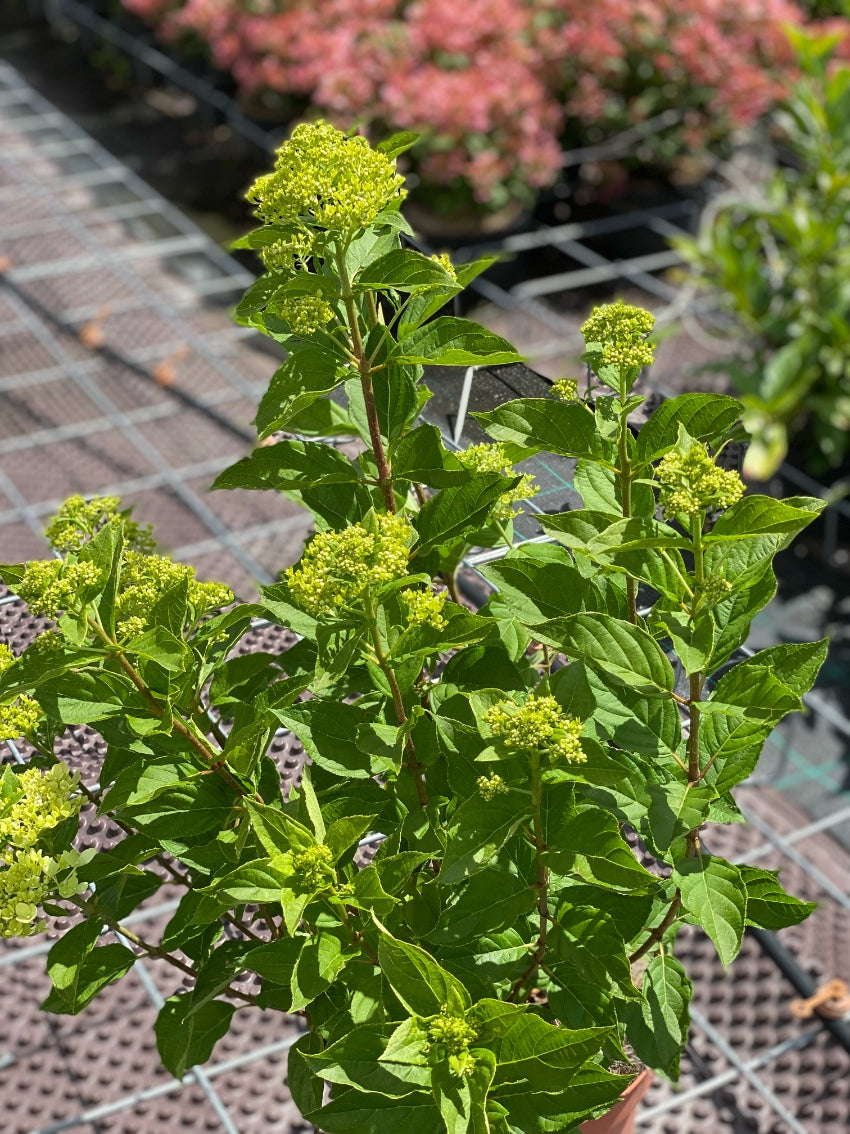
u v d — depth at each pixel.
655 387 1.38
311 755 0.73
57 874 0.76
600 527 0.71
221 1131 1.68
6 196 3.56
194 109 4.71
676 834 0.69
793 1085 1.74
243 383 2.81
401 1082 0.65
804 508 0.65
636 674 0.68
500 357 0.74
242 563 2.08
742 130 4.20
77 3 5.14
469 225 3.89
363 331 0.79
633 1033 0.82
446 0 3.78
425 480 0.78
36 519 2.26
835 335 2.93
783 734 2.49
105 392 2.79
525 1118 0.68
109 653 0.68
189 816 0.76
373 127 3.83
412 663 0.71
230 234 3.89
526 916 0.80
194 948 0.83
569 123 4.19
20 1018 1.81
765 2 3.94
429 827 0.76
